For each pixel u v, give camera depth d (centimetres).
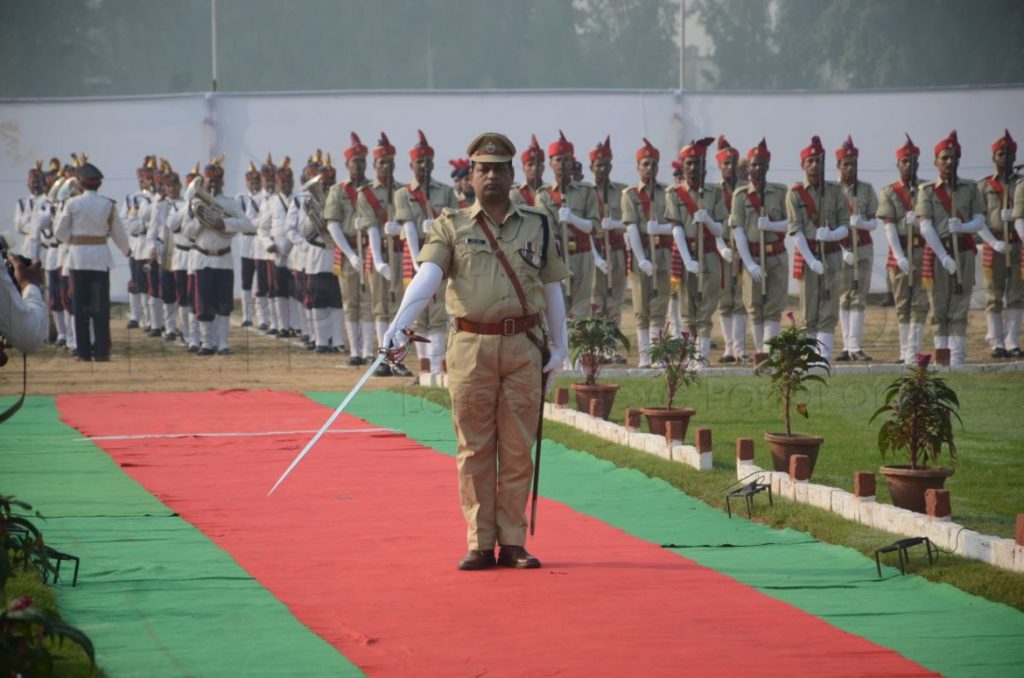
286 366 2741
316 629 873
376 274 2547
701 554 1096
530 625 881
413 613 912
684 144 3353
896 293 2653
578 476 1481
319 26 7344
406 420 1938
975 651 823
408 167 3322
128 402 2150
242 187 3378
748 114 3378
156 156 3369
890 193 2633
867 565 1046
